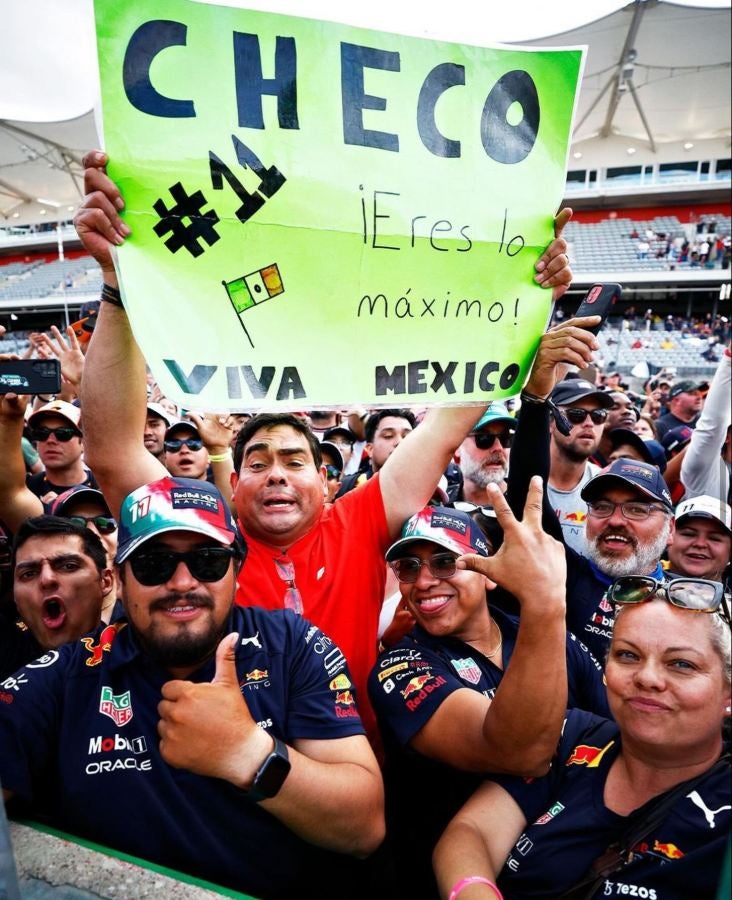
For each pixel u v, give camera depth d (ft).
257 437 6.13
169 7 4.10
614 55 60.39
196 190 4.26
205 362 4.36
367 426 12.38
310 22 4.37
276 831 4.09
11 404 6.95
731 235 90.53
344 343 4.69
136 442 5.35
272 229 4.44
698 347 77.30
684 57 61.11
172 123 4.19
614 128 86.74
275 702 4.38
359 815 4.01
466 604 5.48
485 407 6.28
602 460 13.87
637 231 95.50
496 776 4.52
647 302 99.19
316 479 6.20
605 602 7.23
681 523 8.38
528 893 4.07
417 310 4.86
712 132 85.15
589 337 5.33
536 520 3.93
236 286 4.40
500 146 4.91
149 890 3.47
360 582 6.03
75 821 4.02
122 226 4.16
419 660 5.21
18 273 86.12
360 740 4.34
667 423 20.70
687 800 3.81
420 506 6.24
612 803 4.09
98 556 6.16
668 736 3.77
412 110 4.67
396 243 4.73
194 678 4.34
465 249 4.91
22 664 5.99
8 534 7.26
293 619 4.85
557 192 5.09
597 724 4.68
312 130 4.46
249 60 4.28
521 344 5.21
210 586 4.25
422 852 5.05
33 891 3.48
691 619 3.83
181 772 4.05
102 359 5.05
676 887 3.64
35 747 4.12
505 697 4.00
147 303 4.23
